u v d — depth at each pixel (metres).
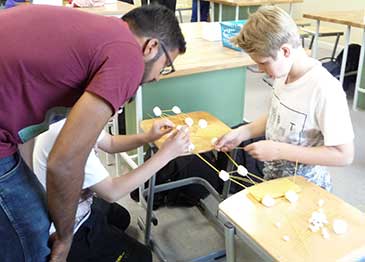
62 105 0.92
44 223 1.03
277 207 1.09
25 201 0.98
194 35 2.47
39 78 0.85
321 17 3.64
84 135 0.82
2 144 0.91
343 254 0.92
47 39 0.85
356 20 3.38
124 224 1.95
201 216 2.10
